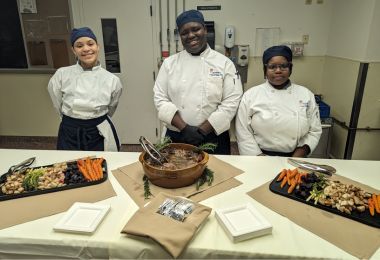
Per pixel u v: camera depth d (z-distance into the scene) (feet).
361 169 4.62
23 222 3.30
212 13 9.84
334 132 9.43
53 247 3.09
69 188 3.99
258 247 2.94
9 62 10.87
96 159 4.74
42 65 10.84
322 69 10.31
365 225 3.23
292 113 5.49
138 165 4.73
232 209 3.41
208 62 5.93
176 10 9.91
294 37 9.98
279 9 9.69
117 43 10.40
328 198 3.64
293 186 3.91
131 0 9.88
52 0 10.00
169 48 10.34
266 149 5.72
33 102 11.39
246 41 10.09
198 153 4.48
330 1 9.51
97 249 3.05
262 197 3.80
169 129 6.26
